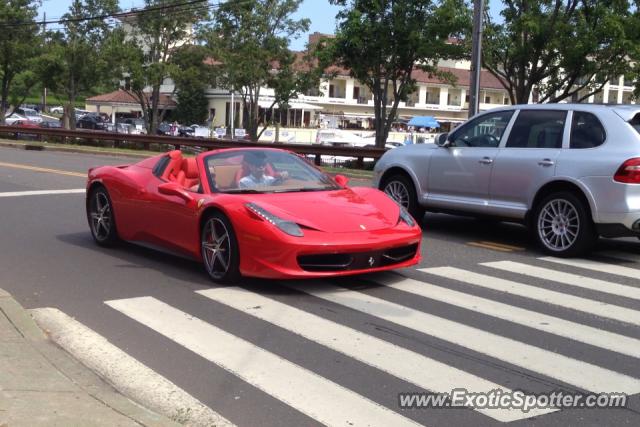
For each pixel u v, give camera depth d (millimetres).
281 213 6582
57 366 4711
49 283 7051
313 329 5602
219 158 7648
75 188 15062
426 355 5047
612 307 6391
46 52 45719
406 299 6535
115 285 6980
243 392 4391
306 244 6320
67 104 46844
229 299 6445
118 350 5117
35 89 59781
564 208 8539
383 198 7500
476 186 9484
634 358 5059
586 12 23109
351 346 5215
